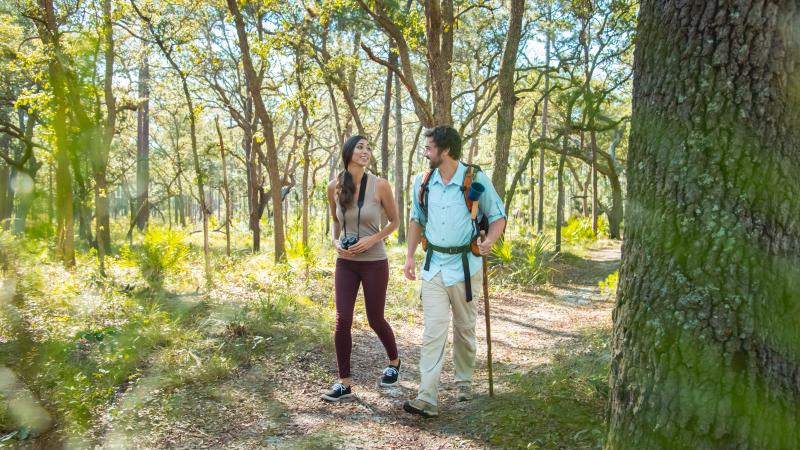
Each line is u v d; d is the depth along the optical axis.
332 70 15.39
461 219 3.74
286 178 21.25
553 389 3.81
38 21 7.33
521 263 11.76
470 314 3.92
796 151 1.94
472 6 12.96
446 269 3.79
